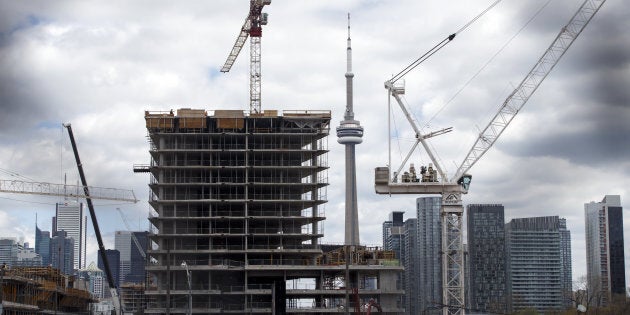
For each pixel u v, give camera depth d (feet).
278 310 429.38
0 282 606.55
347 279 480.23
